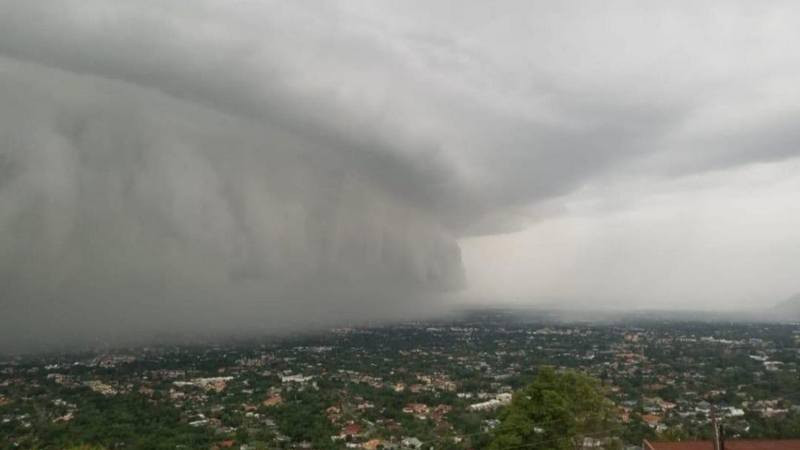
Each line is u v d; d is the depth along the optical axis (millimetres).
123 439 54188
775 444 36812
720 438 30172
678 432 47906
